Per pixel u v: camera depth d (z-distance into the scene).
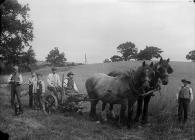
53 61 75.56
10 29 39.38
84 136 9.52
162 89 15.86
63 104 12.91
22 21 41.69
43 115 11.92
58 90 13.16
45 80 23.73
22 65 42.03
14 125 9.88
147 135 10.39
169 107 14.34
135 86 10.91
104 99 11.84
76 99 12.77
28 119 11.01
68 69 45.75
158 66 11.73
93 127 10.75
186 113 12.21
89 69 45.97
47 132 9.30
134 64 51.41
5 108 12.41
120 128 11.16
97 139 9.28
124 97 11.19
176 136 10.37
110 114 12.30
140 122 12.00
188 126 11.79
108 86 11.71
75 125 10.72
